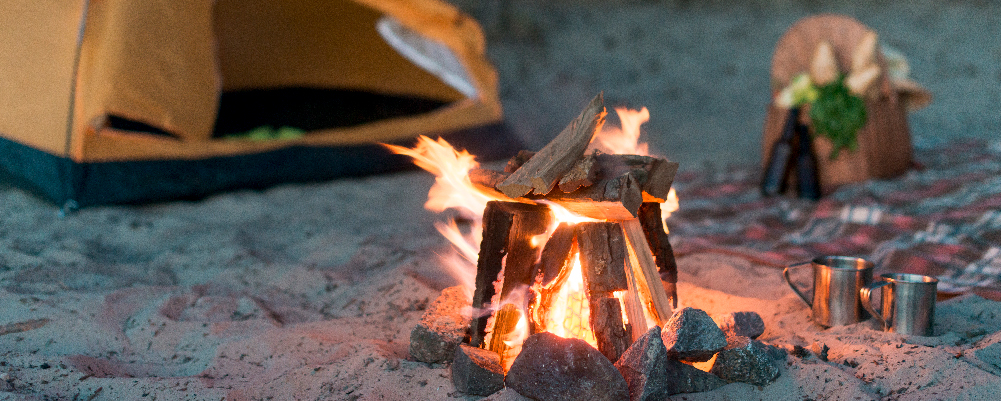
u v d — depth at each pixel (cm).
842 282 233
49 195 440
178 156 470
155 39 449
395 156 570
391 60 694
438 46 633
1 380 200
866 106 450
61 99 434
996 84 865
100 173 438
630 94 936
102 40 432
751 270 309
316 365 214
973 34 1056
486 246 208
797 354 207
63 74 434
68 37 433
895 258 312
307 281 303
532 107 865
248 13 640
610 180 187
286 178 519
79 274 305
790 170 466
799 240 360
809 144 450
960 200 399
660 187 201
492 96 623
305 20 665
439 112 596
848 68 464
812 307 244
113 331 246
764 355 193
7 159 463
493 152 614
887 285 223
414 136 577
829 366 193
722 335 194
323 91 698
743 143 707
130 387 202
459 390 193
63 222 400
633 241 206
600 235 200
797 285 287
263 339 236
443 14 593
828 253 331
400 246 357
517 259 205
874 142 455
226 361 226
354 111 684
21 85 454
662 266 223
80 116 428
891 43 1046
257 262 330
